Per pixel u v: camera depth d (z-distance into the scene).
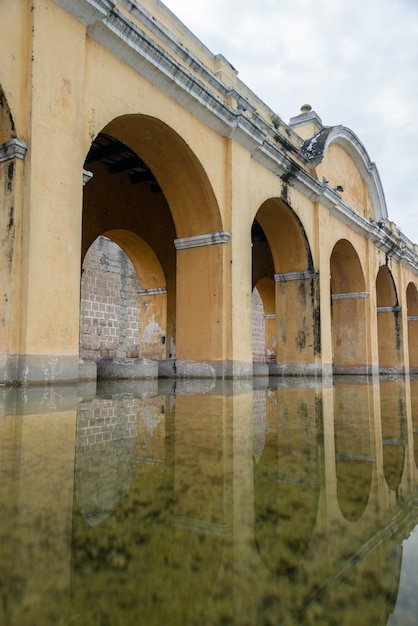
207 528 1.12
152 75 6.84
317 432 2.81
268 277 16.69
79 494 1.39
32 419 2.96
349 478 1.73
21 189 4.97
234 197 8.50
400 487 1.63
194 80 7.30
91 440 2.31
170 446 2.22
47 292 5.02
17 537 1.04
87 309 16.17
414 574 0.92
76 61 5.62
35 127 5.05
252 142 8.95
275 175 10.15
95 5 5.64
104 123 6.12
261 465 1.87
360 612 0.76
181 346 8.53
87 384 6.05
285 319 11.73
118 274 17.38
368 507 1.37
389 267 17.66
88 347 16.06
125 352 17.38
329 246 12.44
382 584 0.87
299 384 8.13
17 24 5.07
